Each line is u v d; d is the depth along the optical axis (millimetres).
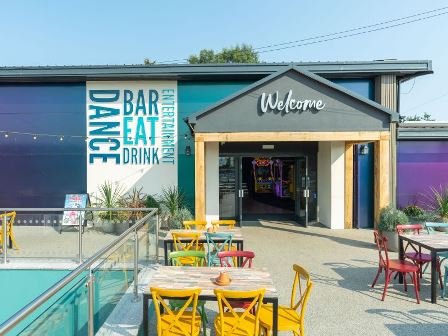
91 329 3562
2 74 10836
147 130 11328
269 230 10719
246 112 8617
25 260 7047
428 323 4520
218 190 11398
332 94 8633
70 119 11398
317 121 8617
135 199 10812
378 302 5207
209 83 11289
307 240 9344
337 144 11023
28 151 11430
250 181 13945
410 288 5812
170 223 8945
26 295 6965
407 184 11875
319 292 5609
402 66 10648
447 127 11672
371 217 11211
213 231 6551
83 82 11352
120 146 11359
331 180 11047
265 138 8602
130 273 5191
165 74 10867
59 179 11406
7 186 11438
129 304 4824
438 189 11844
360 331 4305
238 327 3607
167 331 3508
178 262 5105
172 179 11320
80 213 7363
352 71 10742
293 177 13578
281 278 6289
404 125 11711
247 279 3938
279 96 8625
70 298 3260
